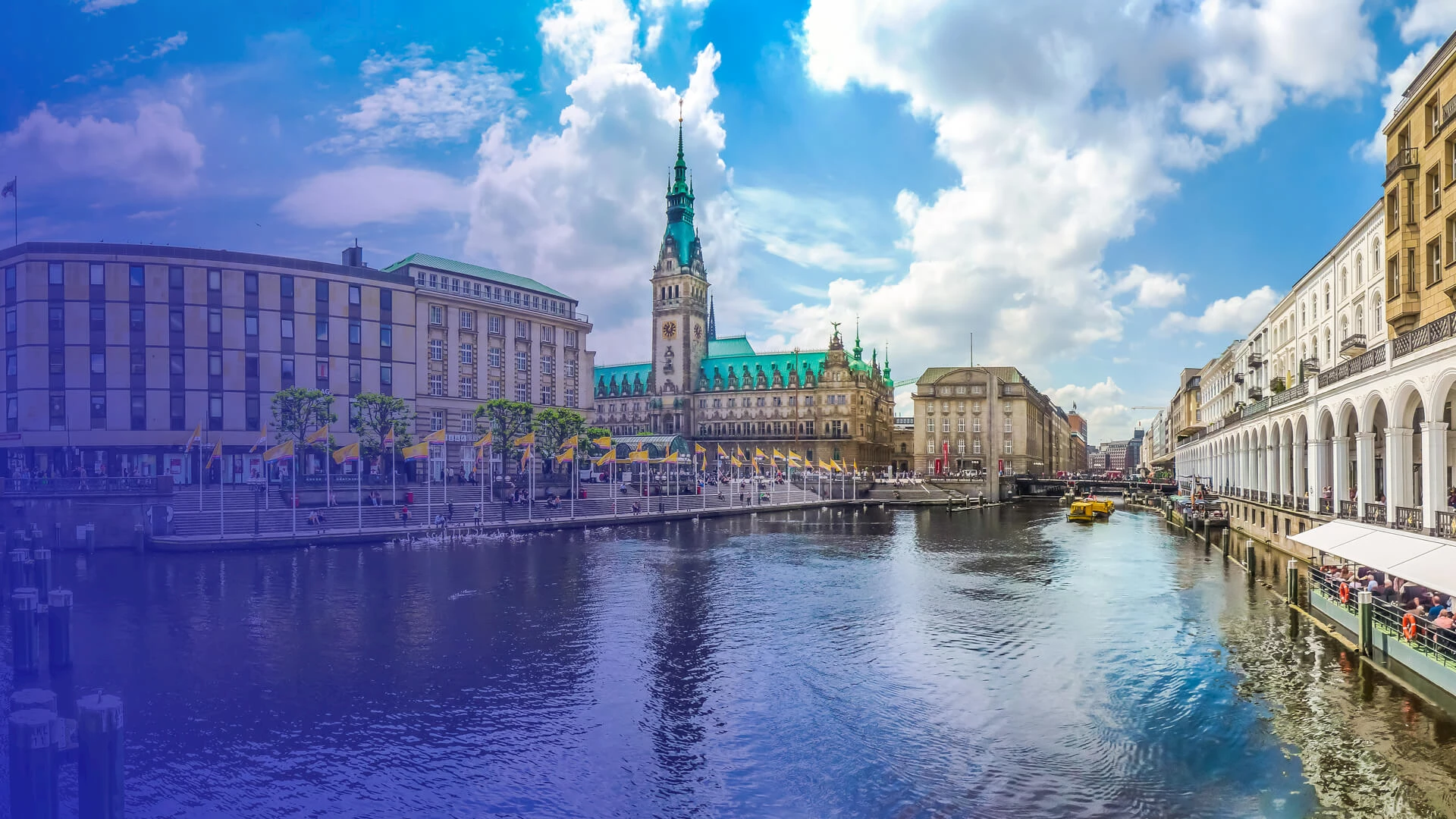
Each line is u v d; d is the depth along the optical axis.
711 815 21.27
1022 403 197.88
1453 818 20.11
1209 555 71.31
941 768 24.08
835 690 31.47
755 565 65.38
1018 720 28.03
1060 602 49.16
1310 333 78.94
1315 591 42.19
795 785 23.02
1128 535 91.69
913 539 87.38
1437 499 33.22
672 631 41.06
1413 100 42.88
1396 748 24.30
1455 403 43.66
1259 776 22.92
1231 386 125.75
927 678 33.06
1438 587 27.25
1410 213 43.16
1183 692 30.44
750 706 29.64
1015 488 181.38
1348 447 55.75
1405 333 36.62
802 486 161.88
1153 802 21.67
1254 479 79.31
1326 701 28.64
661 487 126.19
